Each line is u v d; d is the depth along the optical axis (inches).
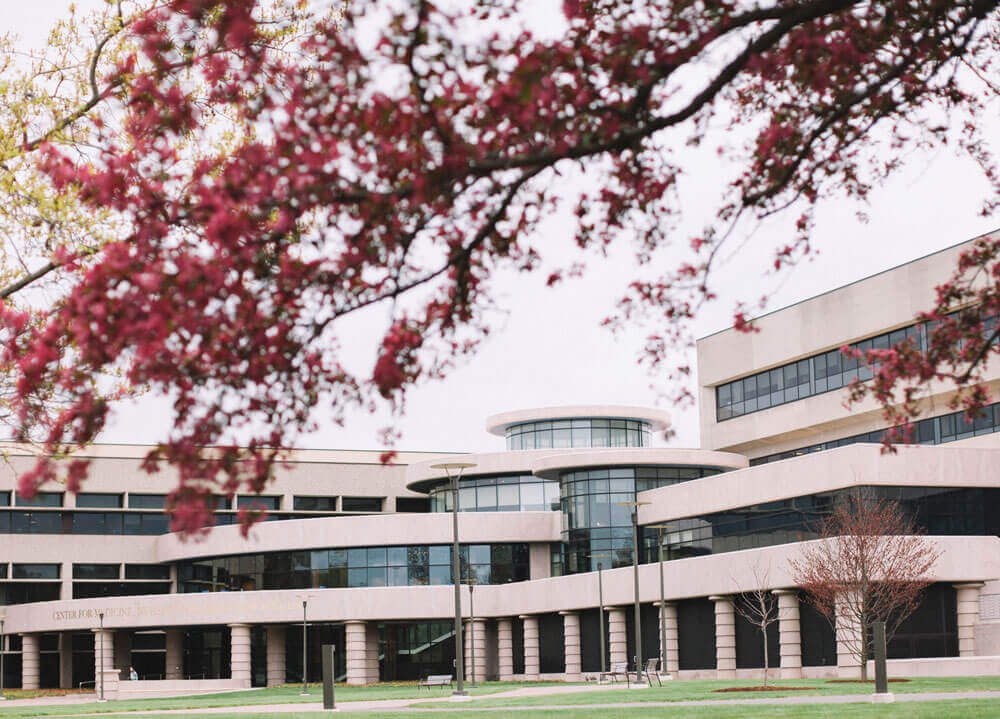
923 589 1851.6
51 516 3531.0
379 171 271.3
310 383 292.4
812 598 1897.1
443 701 1541.6
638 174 347.9
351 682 2881.4
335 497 3732.8
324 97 267.0
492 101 260.5
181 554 3341.5
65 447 307.3
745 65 302.8
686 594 2268.7
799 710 926.4
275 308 278.8
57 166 295.3
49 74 559.5
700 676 2269.9
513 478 3070.9
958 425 2285.9
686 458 2753.4
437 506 3216.0
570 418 3112.7
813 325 2566.4
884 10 338.0
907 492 1980.8
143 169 299.1
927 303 2272.4
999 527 2032.5
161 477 3590.1
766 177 370.0
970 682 1398.9
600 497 2770.7
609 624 2524.6
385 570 2984.7
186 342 268.7
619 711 1031.6
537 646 2778.1
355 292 291.6
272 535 3090.6
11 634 3499.0
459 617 1657.2
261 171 263.0
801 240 400.2
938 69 363.9
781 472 2167.8
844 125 382.0
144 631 3257.9
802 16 298.5
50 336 282.2
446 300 322.0
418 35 256.2
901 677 1678.2
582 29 300.7
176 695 2768.2
